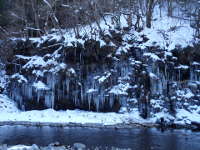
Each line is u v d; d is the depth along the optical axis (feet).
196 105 72.23
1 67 90.48
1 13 100.37
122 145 47.39
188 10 95.76
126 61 77.46
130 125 66.33
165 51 77.51
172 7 99.04
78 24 86.53
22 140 50.65
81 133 57.47
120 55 77.20
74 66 77.71
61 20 94.12
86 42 77.87
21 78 79.66
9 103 80.33
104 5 91.50
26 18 95.25
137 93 74.54
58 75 77.00
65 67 76.84
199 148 45.52
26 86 79.56
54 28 92.22
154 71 75.25
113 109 74.84
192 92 74.38
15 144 47.44
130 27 85.10
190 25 88.94
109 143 48.80
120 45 79.46
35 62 80.12
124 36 81.76
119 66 77.25
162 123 66.80
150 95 73.10
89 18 84.99
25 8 97.55
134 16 92.89
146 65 75.97
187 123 65.72
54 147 43.16
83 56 77.61
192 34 84.28
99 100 75.41
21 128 62.44
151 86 73.77
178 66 76.13
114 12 89.81
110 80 75.51
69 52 77.97
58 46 81.82
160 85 74.38
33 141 49.93
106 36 78.74
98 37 79.20
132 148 45.39
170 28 85.76
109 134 56.85
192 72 76.74
